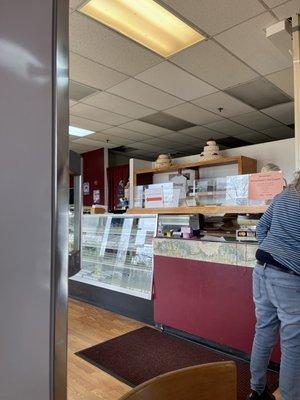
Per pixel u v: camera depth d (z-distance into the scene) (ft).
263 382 6.06
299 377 5.35
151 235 11.64
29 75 2.09
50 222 2.03
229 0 8.68
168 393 2.46
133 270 11.93
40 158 2.06
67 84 2.17
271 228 6.02
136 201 15.53
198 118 18.99
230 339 8.71
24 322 2.04
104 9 9.19
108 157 27.78
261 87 14.48
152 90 14.85
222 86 14.39
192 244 9.61
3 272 2.04
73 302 13.51
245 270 8.43
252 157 16.58
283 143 15.64
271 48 11.13
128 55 11.67
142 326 10.84
